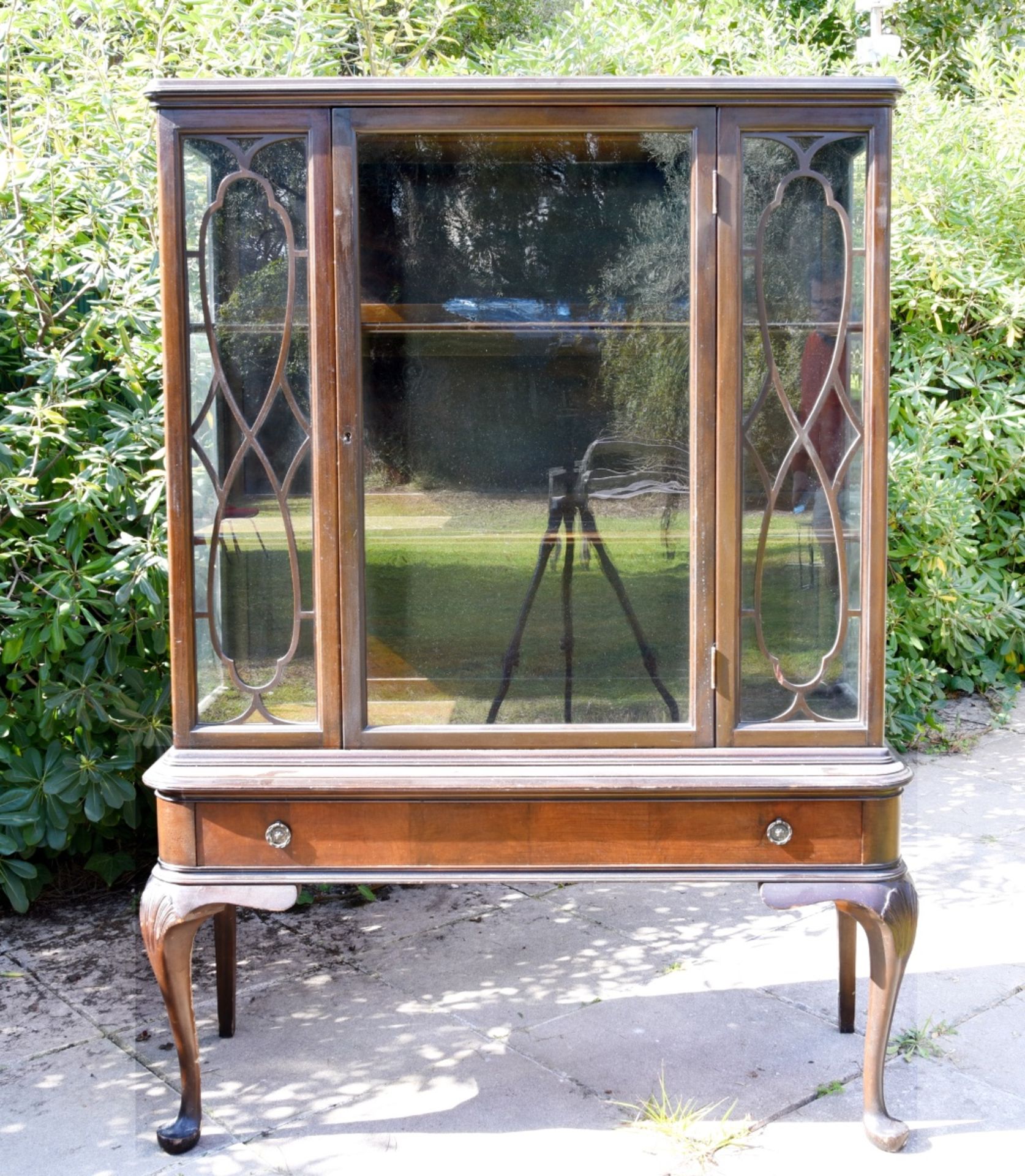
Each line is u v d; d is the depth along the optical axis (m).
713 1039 2.04
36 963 2.41
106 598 2.59
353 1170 1.67
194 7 2.82
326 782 1.60
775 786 1.59
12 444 2.55
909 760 3.67
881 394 1.59
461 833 1.62
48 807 2.52
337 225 1.57
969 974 2.27
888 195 1.56
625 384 1.62
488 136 1.57
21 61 2.89
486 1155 1.71
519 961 2.39
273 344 1.60
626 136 1.57
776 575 1.63
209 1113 1.84
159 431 2.51
